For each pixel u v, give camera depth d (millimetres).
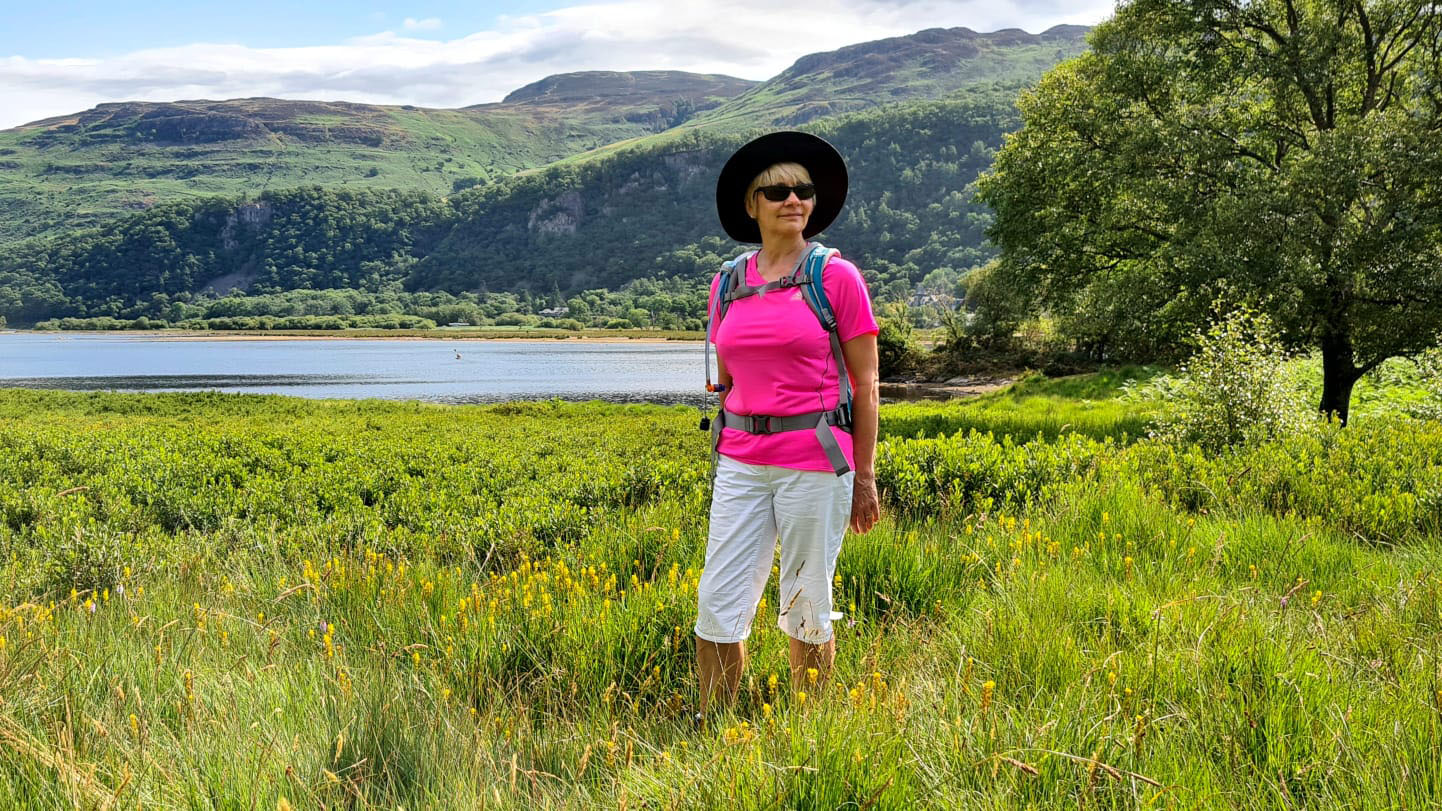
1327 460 6652
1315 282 13234
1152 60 16828
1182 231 15102
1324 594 3447
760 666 2824
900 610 3518
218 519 7434
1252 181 14758
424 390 48250
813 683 2479
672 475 7113
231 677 2600
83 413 27562
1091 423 15969
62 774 1928
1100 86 17547
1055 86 18781
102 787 1904
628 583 4008
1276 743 2090
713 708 2482
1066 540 4484
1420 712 2156
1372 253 13102
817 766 1857
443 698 2502
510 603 3338
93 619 3521
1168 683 2393
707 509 5512
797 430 2479
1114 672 2434
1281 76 15156
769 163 2652
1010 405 22391
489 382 53500
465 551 5191
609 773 2160
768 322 2477
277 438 12914
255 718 2369
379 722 2318
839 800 1843
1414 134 13148
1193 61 16812
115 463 10055
